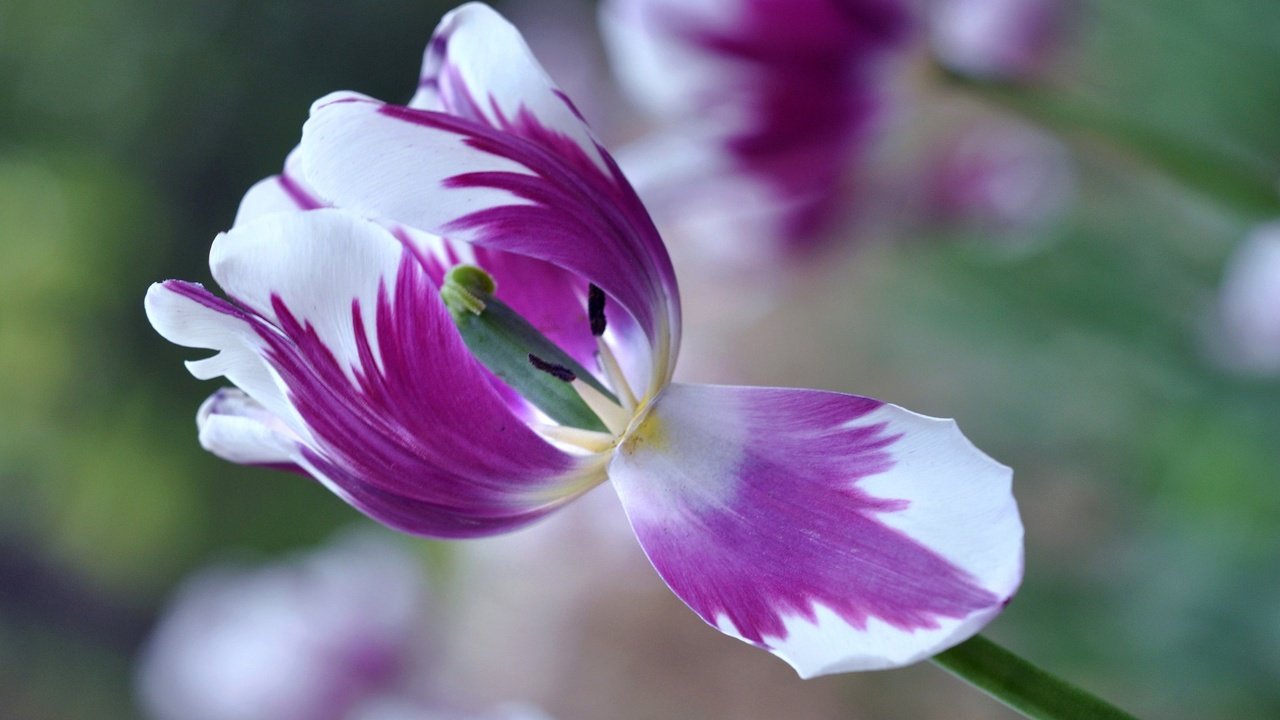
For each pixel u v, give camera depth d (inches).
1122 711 21.0
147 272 158.1
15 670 148.7
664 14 31.2
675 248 77.5
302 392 22.0
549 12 98.4
